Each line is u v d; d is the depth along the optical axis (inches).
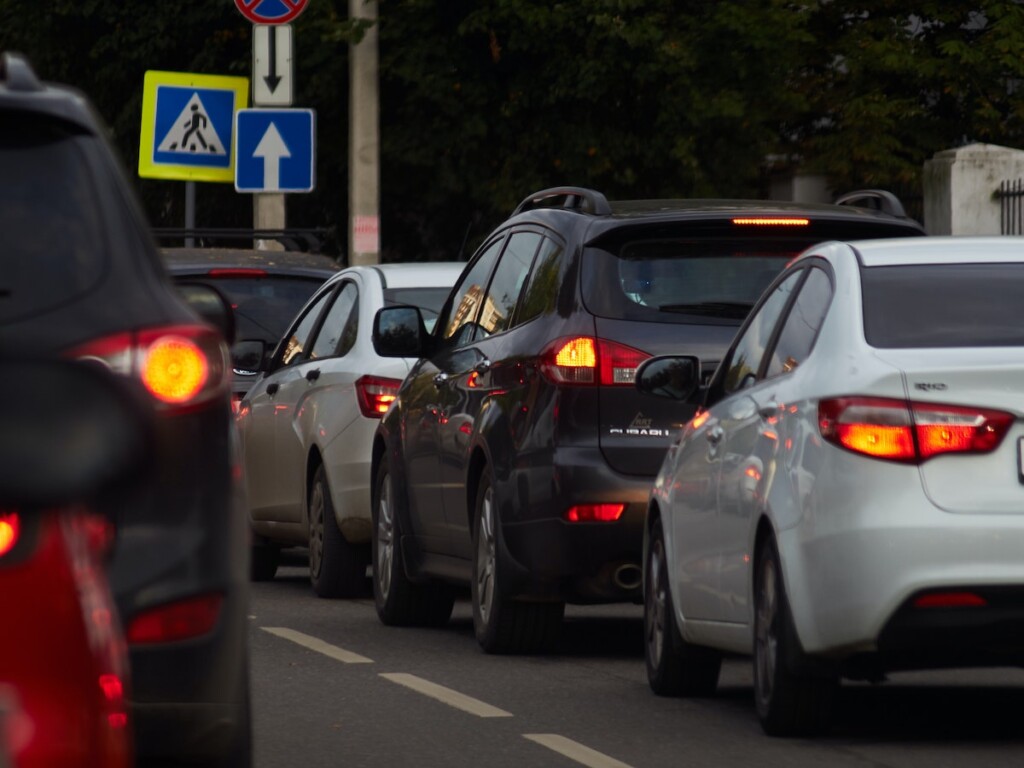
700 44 2984.7
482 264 1368.1
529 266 1263.5
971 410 848.3
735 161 3090.6
